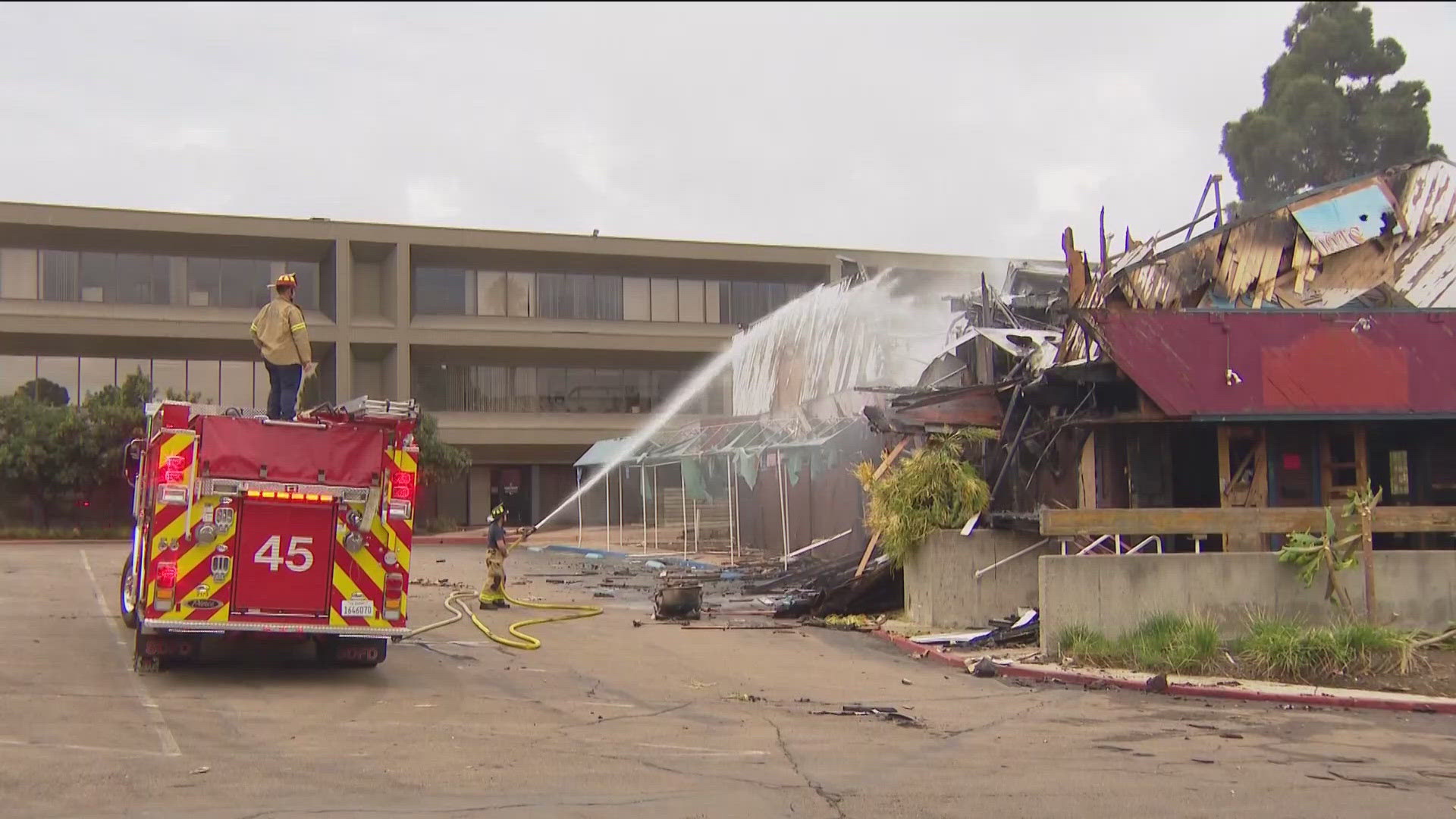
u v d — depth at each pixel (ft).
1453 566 44.39
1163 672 40.65
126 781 23.58
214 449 35.50
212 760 25.77
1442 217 58.08
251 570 35.96
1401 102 156.46
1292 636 40.65
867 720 33.35
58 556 93.76
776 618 58.49
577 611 59.88
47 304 149.69
